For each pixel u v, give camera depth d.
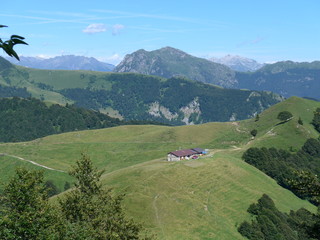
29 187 28.73
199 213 76.44
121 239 32.62
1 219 25.06
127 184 86.94
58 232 26.78
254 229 73.44
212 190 91.50
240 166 116.88
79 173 36.12
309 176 27.83
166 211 74.00
